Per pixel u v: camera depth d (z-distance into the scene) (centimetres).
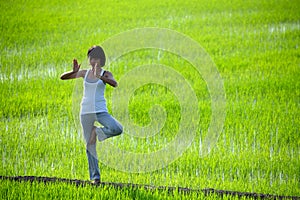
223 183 1305
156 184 1293
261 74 2212
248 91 2022
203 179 1323
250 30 2906
